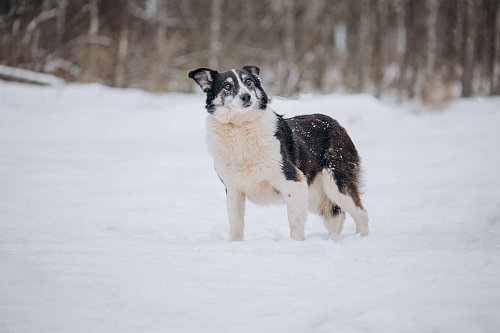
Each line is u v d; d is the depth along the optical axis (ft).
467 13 85.10
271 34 107.24
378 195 26.37
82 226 21.56
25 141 47.03
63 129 53.42
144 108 65.31
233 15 106.22
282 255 14.55
